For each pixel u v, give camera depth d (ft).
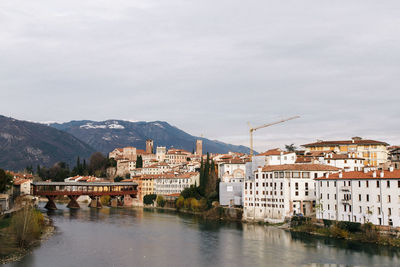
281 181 552.41
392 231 400.47
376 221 419.74
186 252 387.75
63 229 529.86
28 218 406.62
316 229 474.08
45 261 344.08
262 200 589.32
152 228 547.90
